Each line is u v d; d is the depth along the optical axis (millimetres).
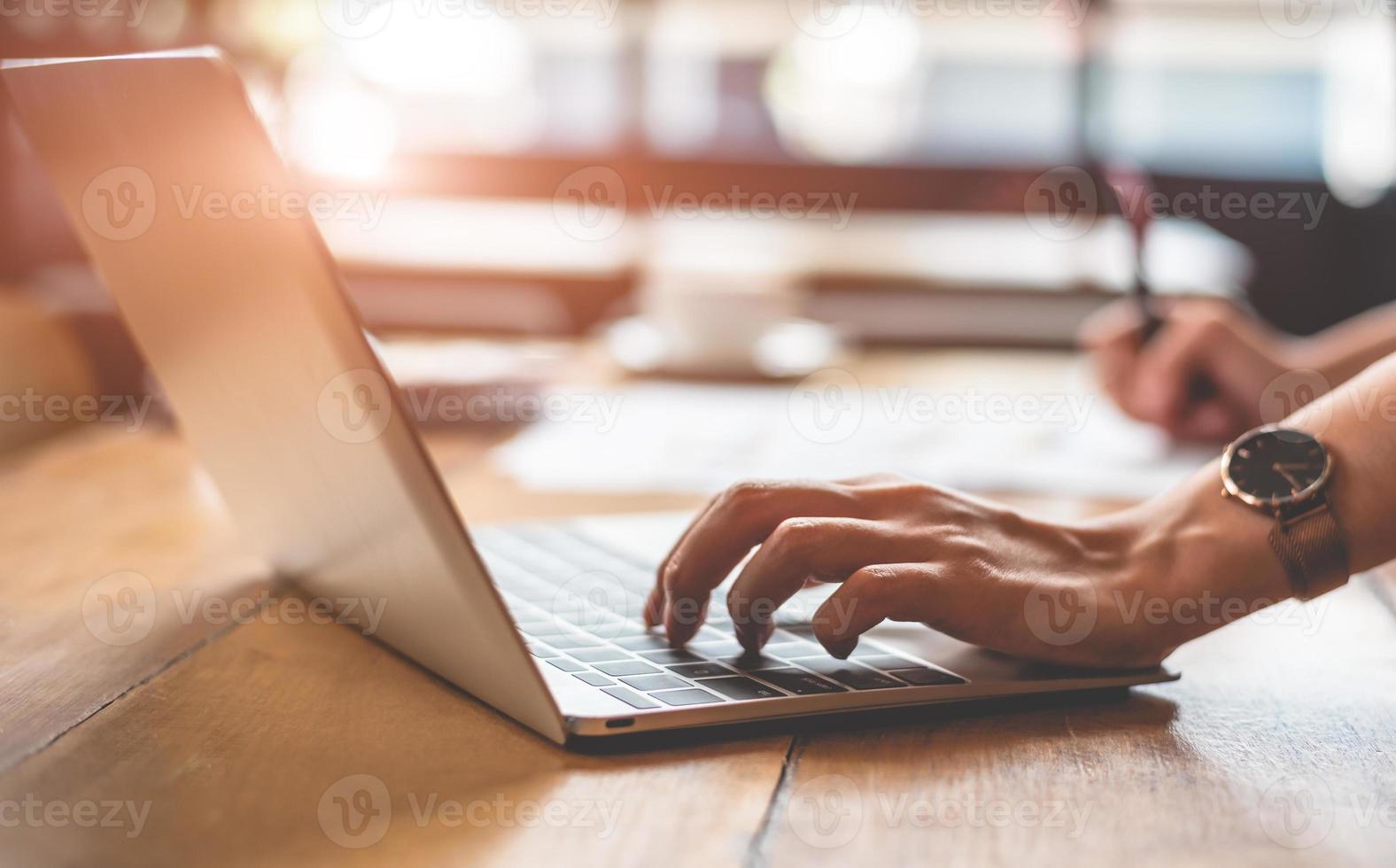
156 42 2387
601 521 805
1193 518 537
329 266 385
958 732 459
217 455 589
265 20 2393
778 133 2572
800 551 492
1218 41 2568
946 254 2385
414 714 465
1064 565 526
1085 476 982
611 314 2324
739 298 1424
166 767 410
